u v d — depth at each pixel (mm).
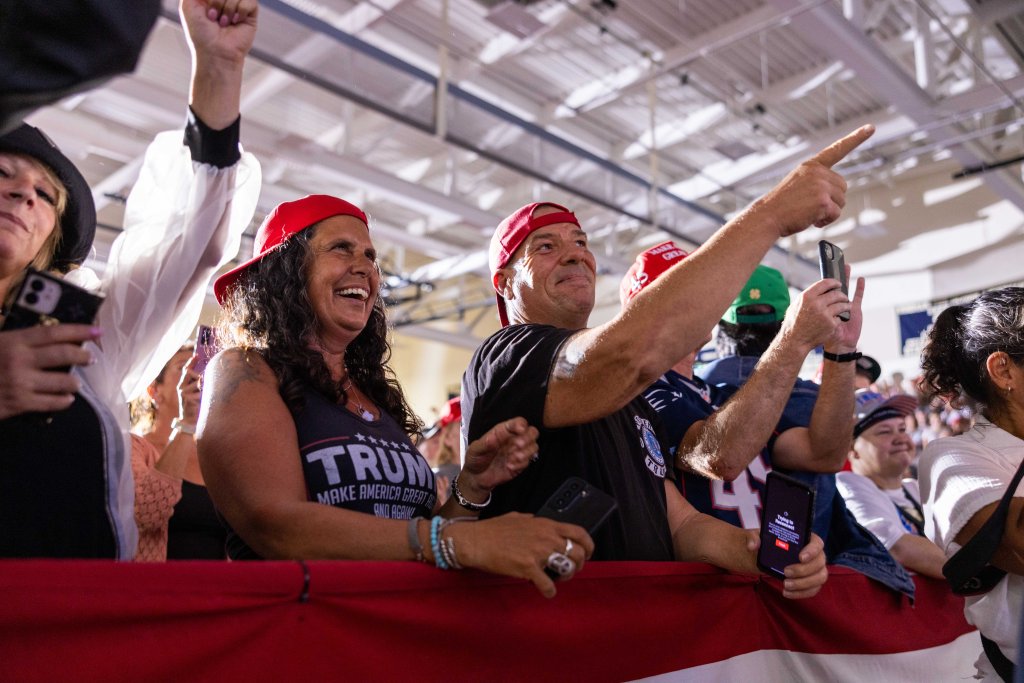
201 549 2082
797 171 1268
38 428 1064
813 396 2127
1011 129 8891
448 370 15211
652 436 1729
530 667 1146
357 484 1341
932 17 7129
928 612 2160
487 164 9547
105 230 8141
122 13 791
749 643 1580
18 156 1238
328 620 925
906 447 3027
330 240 1522
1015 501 1572
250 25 1225
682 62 7945
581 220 9617
